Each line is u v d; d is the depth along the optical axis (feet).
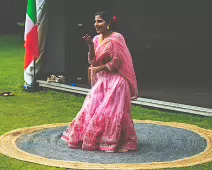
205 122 29.50
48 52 45.21
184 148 23.63
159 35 55.98
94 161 21.26
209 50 51.80
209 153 22.61
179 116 31.42
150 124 28.91
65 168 20.29
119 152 22.57
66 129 25.30
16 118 31.27
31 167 20.48
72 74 46.73
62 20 46.37
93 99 23.03
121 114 22.39
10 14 113.80
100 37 23.56
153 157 21.94
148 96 36.32
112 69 22.74
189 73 49.03
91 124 22.74
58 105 35.81
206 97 35.73
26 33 41.70
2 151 22.93
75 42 47.26
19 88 43.70
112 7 55.11
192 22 54.95
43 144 24.26
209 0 54.03
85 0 48.42
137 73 49.11
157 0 55.77
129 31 56.54
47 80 42.60
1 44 93.20
